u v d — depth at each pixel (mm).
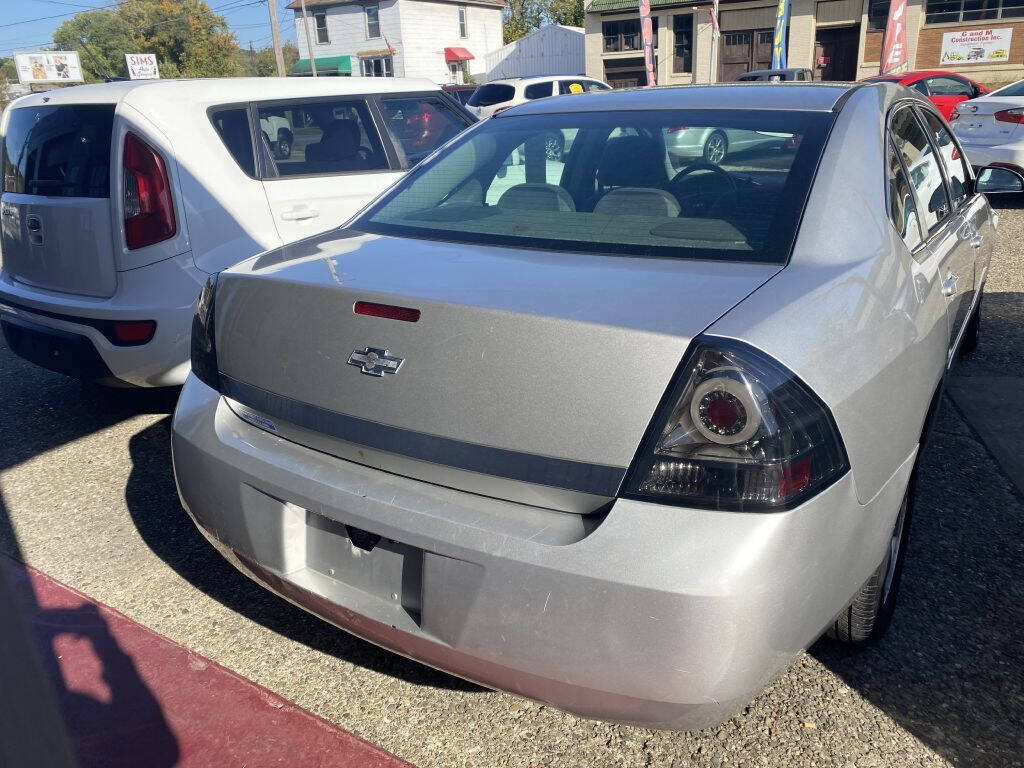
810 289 1733
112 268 3479
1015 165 8594
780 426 1462
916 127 2906
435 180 2578
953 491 3141
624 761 1967
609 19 29828
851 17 25578
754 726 2047
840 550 1607
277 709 2143
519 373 1562
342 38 40844
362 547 1799
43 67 53719
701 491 1455
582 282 1744
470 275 1833
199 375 2191
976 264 3455
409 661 2334
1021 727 2023
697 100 2535
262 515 1902
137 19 55406
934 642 2316
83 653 2352
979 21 23953
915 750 1959
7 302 3824
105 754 1988
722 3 27422
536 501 1577
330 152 4211
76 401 4316
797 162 2135
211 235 3611
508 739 2047
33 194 3713
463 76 39656
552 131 2576
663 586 1428
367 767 1959
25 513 3152
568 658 1519
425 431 1660
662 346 1490
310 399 1837
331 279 1876
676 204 2113
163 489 3336
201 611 2551
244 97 3898
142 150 3441
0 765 958
